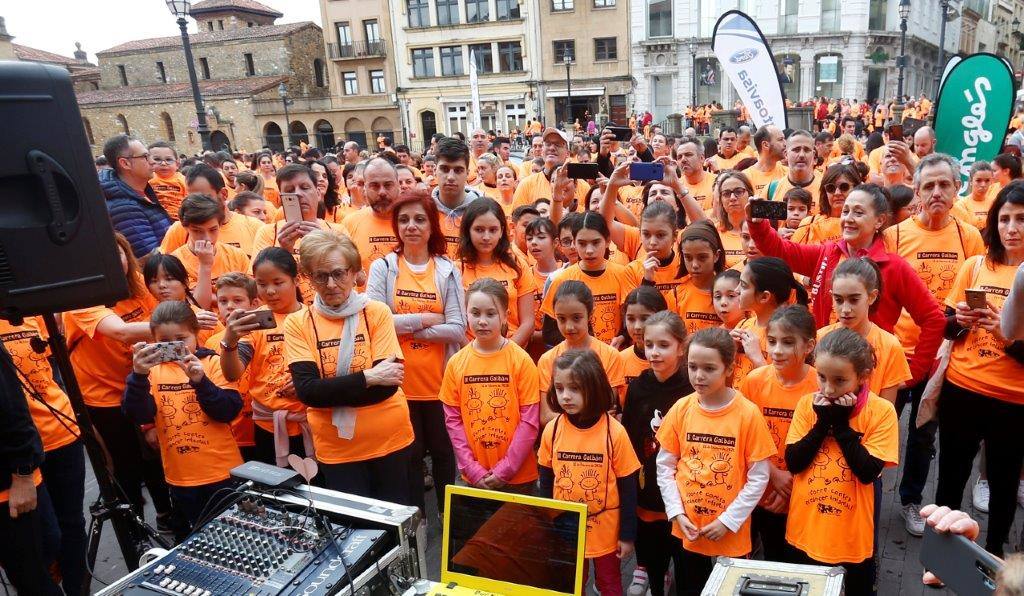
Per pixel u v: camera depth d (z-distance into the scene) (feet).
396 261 12.33
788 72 106.32
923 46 118.83
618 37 111.55
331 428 10.27
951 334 10.28
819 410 8.31
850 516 8.21
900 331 11.89
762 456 8.66
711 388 8.77
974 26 156.76
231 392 10.95
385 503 7.03
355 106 129.80
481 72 121.80
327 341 10.24
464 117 125.18
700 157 20.84
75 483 10.47
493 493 7.04
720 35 26.20
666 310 10.11
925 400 10.62
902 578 10.43
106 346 11.89
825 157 28.55
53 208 7.45
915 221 12.59
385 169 14.30
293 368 10.10
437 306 12.06
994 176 18.02
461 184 14.57
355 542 6.50
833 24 102.53
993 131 19.02
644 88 111.96
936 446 14.88
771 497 9.46
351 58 128.16
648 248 12.64
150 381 10.95
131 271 11.98
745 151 31.30
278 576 6.17
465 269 13.42
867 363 8.11
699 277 12.05
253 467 7.59
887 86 107.76
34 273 7.42
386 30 126.00
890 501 12.60
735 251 14.84
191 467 10.92
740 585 5.83
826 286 11.35
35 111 7.27
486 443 10.87
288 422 11.63
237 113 127.24
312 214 14.75
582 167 15.23
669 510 8.99
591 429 9.43
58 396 10.41
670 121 89.66
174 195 23.25
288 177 14.30
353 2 126.52
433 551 12.05
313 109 129.49
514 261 13.46
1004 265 10.19
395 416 10.47
